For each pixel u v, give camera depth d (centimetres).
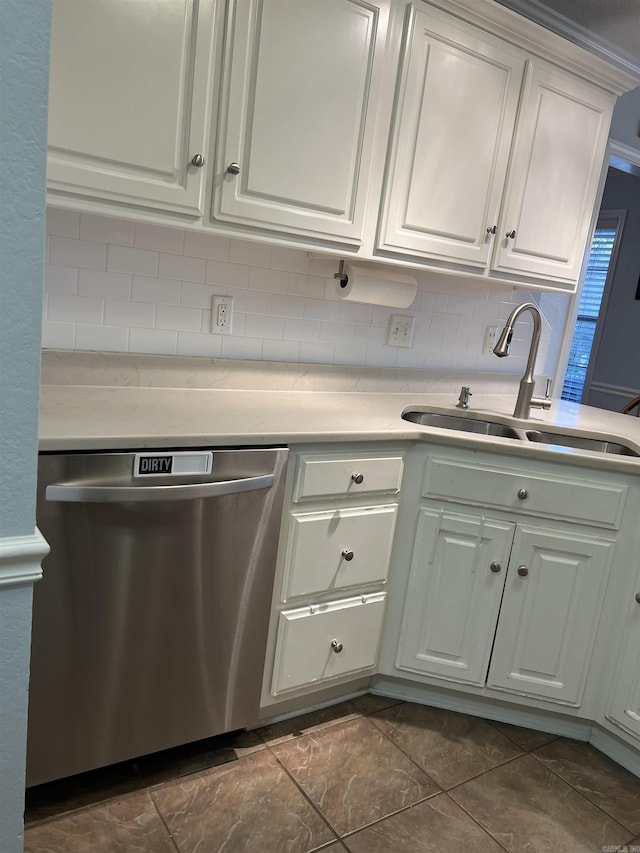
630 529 176
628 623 178
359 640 184
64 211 166
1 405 74
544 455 174
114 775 157
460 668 190
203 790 155
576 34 249
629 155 284
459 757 177
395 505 182
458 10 178
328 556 171
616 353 500
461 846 147
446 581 185
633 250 487
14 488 78
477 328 259
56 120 131
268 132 157
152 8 136
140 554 139
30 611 83
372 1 163
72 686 139
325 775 164
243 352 204
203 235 188
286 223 165
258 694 169
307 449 160
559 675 187
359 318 226
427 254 193
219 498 146
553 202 216
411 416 221
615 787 172
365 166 174
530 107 200
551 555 181
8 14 65
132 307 182
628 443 203
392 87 174
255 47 150
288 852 140
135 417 150
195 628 152
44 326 171
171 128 145
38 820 141
